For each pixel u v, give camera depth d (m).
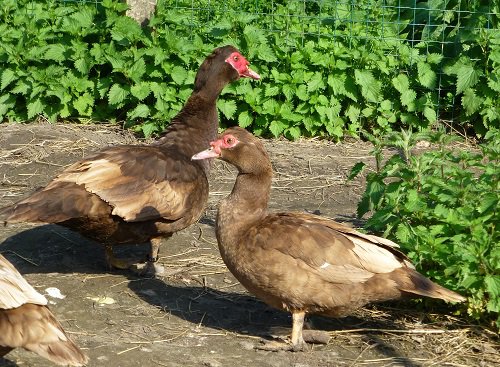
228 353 5.96
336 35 10.91
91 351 5.88
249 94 10.47
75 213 6.75
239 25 10.95
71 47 10.70
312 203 8.83
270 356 5.94
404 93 10.72
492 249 6.25
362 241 6.00
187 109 7.87
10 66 10.68
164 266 7.41
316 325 6.42
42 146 9.94
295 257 5.89
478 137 10.72
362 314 6.55
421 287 5.90
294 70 10.59
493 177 6.77
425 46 11.07
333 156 10.11
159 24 10.85
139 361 5.79
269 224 6.07
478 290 6.20
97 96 10.76
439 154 7.05
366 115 10.70
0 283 4.83
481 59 10.76
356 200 8.94
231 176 9.45
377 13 11.48
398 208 6.65
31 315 4.84
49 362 5.75
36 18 10.97
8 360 5.74
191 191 7.27
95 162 6.98
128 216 6.86
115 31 10.55
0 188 8.95
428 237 6.38
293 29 11.02
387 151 10.30
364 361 5.90
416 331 6.27
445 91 10.98
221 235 6.15
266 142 10.47
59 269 7.30
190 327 6.34
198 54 10.68
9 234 7.94
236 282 7.19
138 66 10.47
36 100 10.62
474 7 11.12
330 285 5.91
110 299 6.75
